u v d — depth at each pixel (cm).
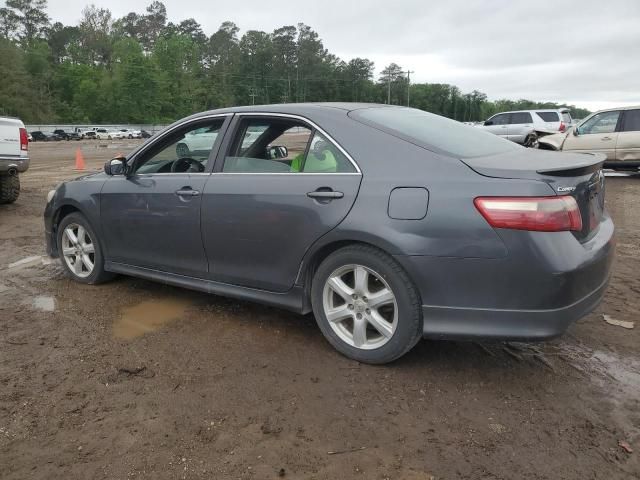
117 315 422
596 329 394
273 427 272
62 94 10694
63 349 362
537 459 248
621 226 760
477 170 298
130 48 10506
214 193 384
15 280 513
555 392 306
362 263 324
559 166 296
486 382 317
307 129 362
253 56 12612
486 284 290
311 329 393
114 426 274
